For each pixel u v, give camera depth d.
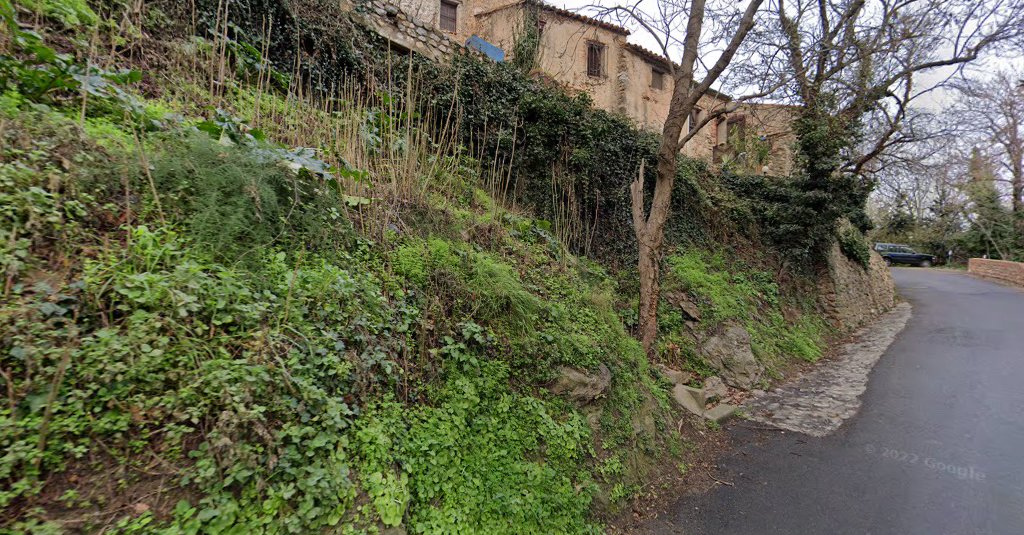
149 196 2.99
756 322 9.21
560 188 8.07
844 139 11.27
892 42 8.12
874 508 4.30
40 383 1.99
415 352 3.47
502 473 3.29
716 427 6.02
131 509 1.94
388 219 4.44
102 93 3.56
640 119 15.74
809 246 11.43
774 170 17.81
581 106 8.94
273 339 2.65
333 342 2.92
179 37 5.33
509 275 4.75
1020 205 24.73
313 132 5.16
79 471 1.94
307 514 2.22
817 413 6.61
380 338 3.28
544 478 3.49
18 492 1.78
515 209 7.25
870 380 8.00
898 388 7.48
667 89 16.91
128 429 2.08
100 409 2.07
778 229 11.65
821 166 11.01
